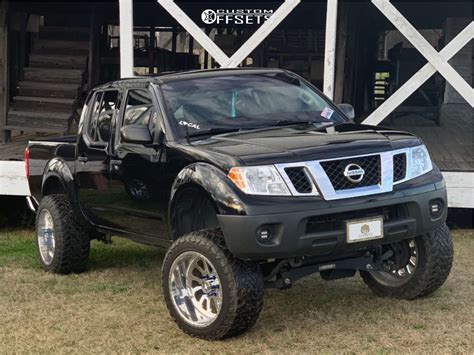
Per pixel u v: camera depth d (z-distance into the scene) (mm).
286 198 5082
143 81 6418
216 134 5910
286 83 6684
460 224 9750
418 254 6047
